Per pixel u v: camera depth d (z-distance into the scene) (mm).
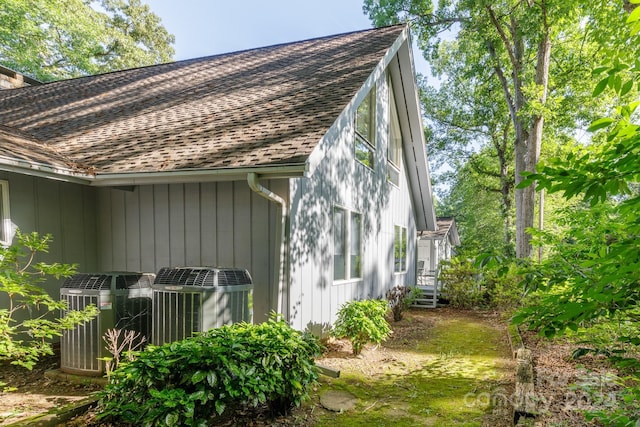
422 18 14359
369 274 8656
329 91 6188
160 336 4234
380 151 9430
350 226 7602
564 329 2018
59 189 5832
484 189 24984
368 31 9719
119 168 4902
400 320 9188
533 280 2148
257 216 5387
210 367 2988
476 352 6270
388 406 4012
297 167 4180
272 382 3205
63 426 3018
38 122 7312
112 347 4035
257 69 8461
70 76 19656
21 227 5371
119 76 10375
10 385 4148
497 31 13633
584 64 13023
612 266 1652
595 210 2992
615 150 1470
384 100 9664
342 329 5910
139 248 6059
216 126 5648
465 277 11695
